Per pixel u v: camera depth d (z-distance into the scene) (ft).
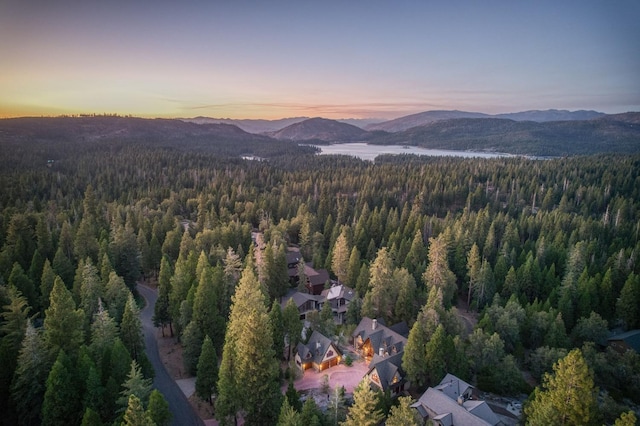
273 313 192.13
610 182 562.25
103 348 158.20
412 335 176.65
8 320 180.14
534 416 127.34
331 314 231.30
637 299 238.07
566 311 235.61
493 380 180.45
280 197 540.11
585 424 116.67
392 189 599.98
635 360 186.80
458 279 312.29
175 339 229.04
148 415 115.24
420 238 319.06
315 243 370.32
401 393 179.42
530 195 572.51
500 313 227.61
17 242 283.18
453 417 141.79
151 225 380.37
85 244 294.25
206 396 161.17
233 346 152.87
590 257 319.06
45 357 143.74
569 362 120.47
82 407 131.03
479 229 366.84
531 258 292.81
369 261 329.11
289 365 195.00
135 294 293.43
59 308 159.22
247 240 363.35
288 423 114.83
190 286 225.97
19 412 139.13
